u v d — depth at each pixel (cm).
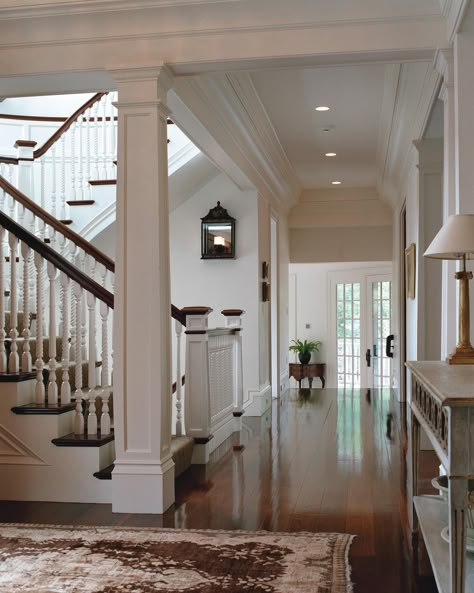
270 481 469
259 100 634
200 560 311
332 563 305
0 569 300
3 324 438
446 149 395
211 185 811
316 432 670
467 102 362
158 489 394
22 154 698
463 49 363
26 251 443
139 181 408
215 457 553
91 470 417
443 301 409
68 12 412
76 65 419
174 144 720
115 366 404
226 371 638
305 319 1392
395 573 296
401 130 673
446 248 299
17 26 421
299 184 1049
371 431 675
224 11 405
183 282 811
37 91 455
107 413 440
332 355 1362
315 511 394
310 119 705
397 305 962
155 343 403
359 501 416
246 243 800
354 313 1318
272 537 344
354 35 397
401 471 498
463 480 197
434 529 270
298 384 1445
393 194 977
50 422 422
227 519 379
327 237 1125
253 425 716
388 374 1236
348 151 844
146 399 402
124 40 416
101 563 307
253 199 800
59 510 400
